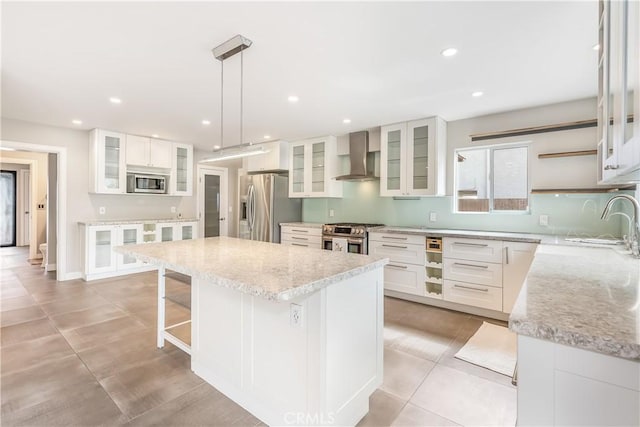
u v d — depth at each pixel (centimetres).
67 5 174
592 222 318
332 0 170
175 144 547
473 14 182
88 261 459
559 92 302
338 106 347
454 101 329
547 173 339
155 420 176
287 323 163
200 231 630
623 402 74
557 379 82
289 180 545
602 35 139
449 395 199
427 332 296
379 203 477
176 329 294
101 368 229
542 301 104
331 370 155
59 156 459
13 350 254
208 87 293
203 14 183
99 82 283
